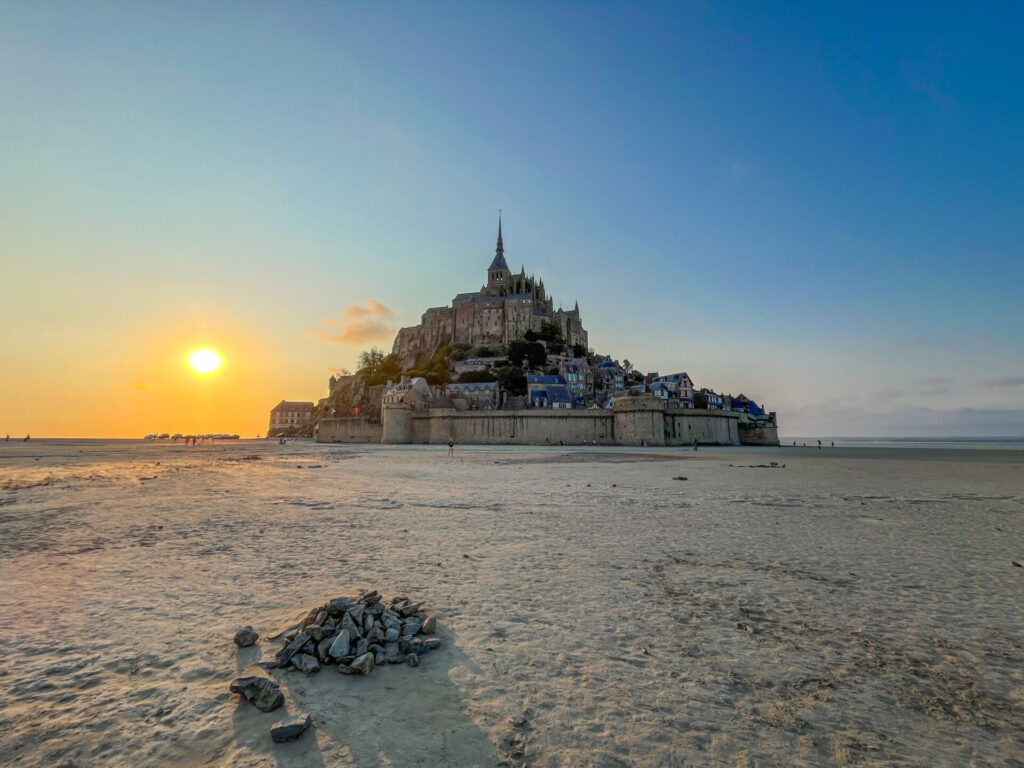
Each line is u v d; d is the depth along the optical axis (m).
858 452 80.31
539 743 4.80
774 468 41.06
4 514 17.50
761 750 4.71
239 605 8.33
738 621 7.87
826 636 7.33
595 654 6.69
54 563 10.95
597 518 16.95
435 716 5.21
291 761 4.47
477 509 18.89
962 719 5.21
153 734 4.84
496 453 67.12
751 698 5.62
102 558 11.36
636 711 5.35
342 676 6.05
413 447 93.00
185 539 13.43
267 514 17.59
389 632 6.95
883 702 5.54
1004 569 10.84
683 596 9.02
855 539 13.77
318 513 17.86
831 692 5.76
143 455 67.06
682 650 6.83
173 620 7.67
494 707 5.39
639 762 4.52
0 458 58.28
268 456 62.88
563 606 8.48
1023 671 6.27
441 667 6.27
